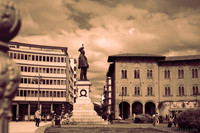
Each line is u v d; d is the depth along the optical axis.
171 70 78.62
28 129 21.77
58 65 76.38
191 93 76.19
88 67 34.19
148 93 77.69
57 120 26.34
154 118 32.25
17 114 69.56
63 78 76.25
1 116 4.48
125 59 78.50
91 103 32.84
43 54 75.19
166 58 79.19
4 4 4.50
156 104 76.88
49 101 73.62
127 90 77.31
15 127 25.22
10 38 4.93
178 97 76.94
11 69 4.66
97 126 27.75
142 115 44.94
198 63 76.38
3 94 4.54
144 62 78.75
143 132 20.64
